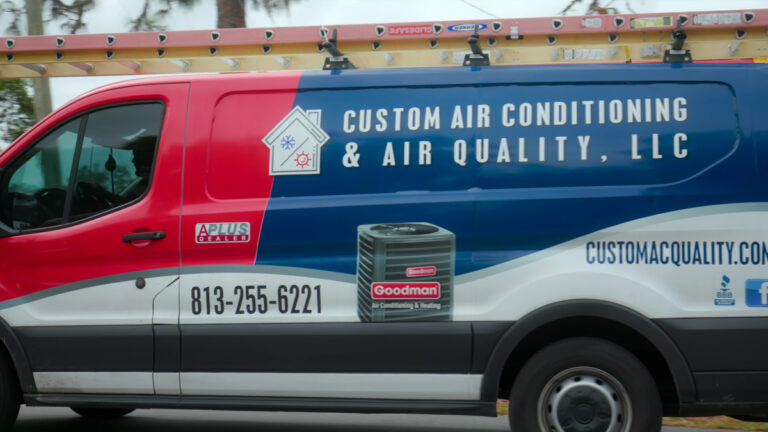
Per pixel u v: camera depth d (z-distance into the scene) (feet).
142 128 15.21
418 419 20.33
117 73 16.66
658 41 14.71
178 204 14.67
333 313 14.14
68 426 19.13
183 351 14.48
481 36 14.88
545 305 13.56
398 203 14.03
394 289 13.97
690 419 19.80
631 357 13.50
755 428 18.99
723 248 13.29
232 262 14.40
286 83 14.75
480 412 13.87
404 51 15.07
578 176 13.76
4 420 15.35
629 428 13.47
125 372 14.70
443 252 13.89
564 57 14.82
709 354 13.24
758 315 13.23
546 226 13.65
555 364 13.65
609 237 13.50
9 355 15.44
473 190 13.96
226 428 19.03
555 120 13.96
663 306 13.29
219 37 15.90
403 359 13.96
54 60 16.57
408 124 14.28
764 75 13.65
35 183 15.46
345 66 14.94
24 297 15.07
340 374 14.14
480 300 13.80
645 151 13.66
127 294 14.70
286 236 14.25
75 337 14.80
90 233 14.90
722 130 13.56
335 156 14.35
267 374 14.30
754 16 14.38
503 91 14.20
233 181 14.57
